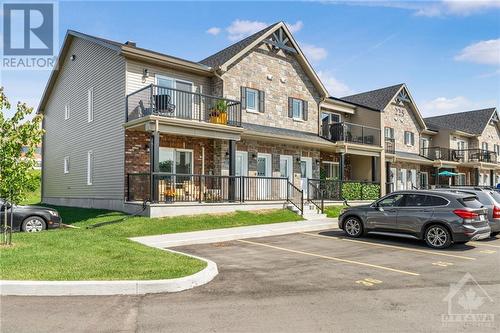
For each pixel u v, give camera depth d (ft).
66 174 75.20
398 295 21.75
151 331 16.33
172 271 24.26
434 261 31.19
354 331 16.49
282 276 25.91
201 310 18.98
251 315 18.34
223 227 47.80
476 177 121.90
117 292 21.43
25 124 30.63
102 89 62.28
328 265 29.40
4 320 17.33
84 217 52.65
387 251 35.47
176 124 51.42
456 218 36.50
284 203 61.36
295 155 73.36
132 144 55.62
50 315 18.02
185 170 60.13
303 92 76.79
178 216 49.32
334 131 77.87
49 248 30.19
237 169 64.90
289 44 74.43
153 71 58.39
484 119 133.08
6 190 30.45
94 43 65.21
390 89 102.94
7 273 22.72
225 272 26.94
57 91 81.05
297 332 16.37
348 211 44.39
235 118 62.85
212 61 68.08
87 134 66.95
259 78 68.95
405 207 39.96
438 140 118.52
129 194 54.44
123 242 34.58
